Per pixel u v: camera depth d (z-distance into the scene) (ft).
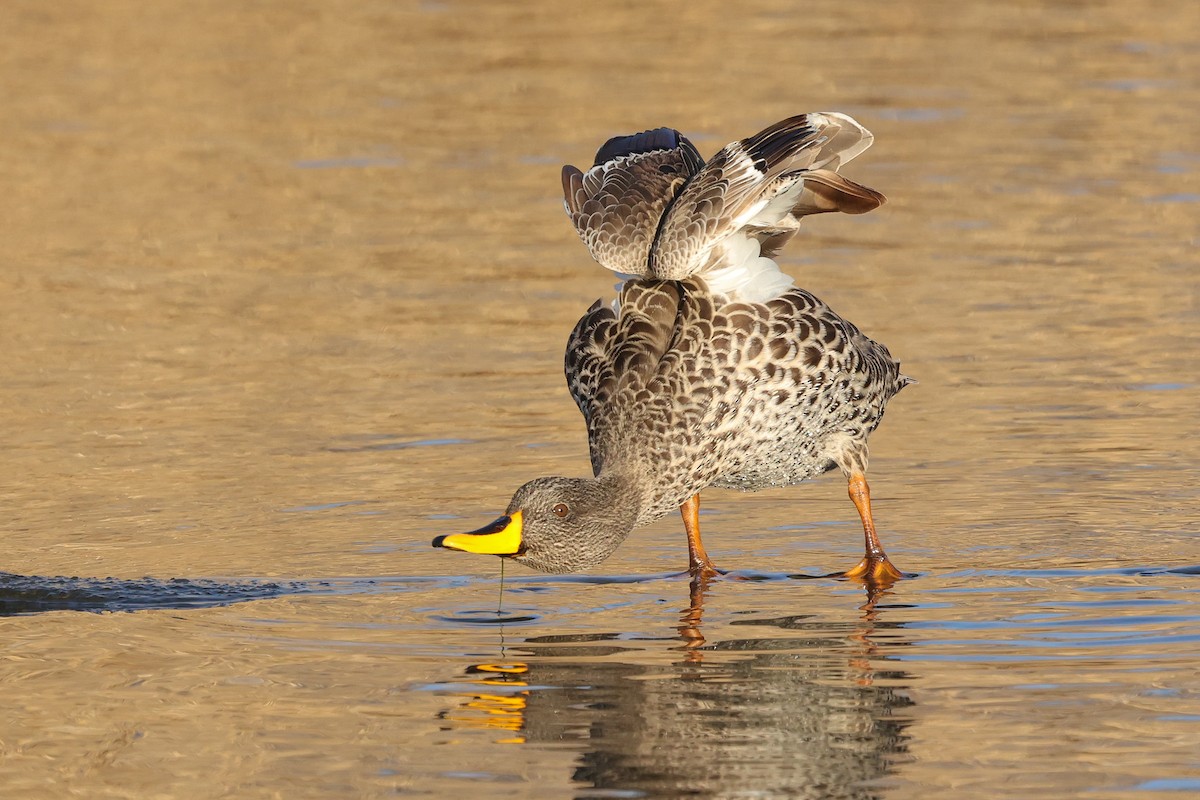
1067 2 118.01
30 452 47.42
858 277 65.57
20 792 26.48
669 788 26.14
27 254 69.46
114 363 56.54
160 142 86.94
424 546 39.78
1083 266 66.44
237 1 120.57
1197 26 109.81
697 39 107.55
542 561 33.55
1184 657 31.50
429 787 26.30
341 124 89.81
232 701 30.07
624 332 37.78
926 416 50.08
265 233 72.59
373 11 117.39
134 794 26.32
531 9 117.39
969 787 25.93
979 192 76.89
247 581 37.32
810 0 120.47
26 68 101.40
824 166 37.96
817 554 39.40
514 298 64.03
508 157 83.35
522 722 28.81
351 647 33.09
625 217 39.40
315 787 26.40
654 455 36.40
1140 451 46.26
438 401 52.24
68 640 33.55
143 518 41.88
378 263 68.39
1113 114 89.20
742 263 37.86
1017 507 42.06
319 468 45.88
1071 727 28.09
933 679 30.60
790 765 26.84
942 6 117.08
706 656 32.14
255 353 57.62
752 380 37.06
